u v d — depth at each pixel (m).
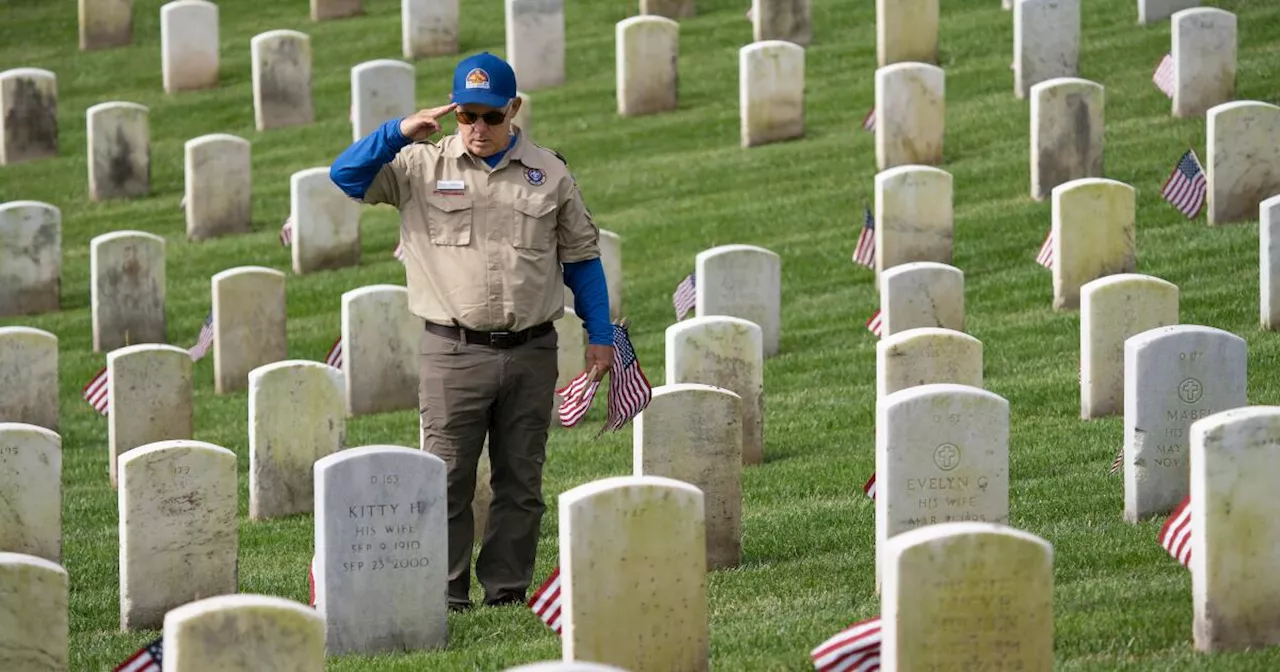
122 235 64.44
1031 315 58.09
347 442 52.00
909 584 24.23
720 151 82.44
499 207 31.61
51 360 54.12
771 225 72.19
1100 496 39.31
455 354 31.95
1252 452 28.20
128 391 49.81
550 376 32.72
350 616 31.45
